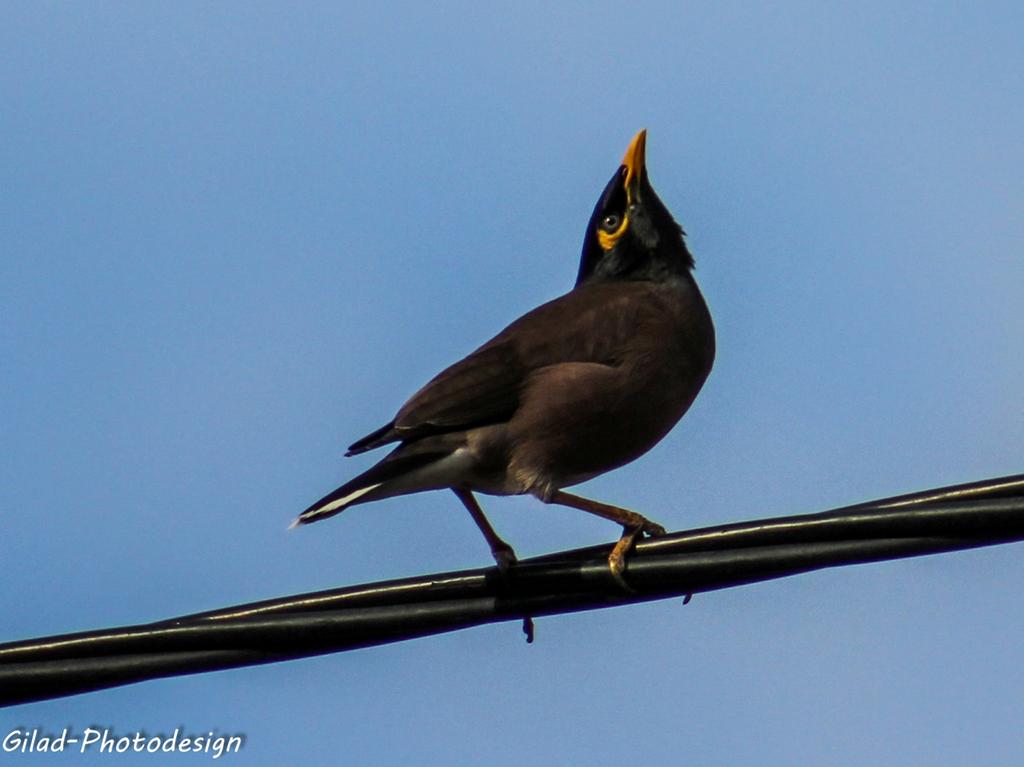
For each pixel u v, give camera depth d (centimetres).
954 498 886
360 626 924
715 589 943
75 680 882
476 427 1191
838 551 908
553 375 1201
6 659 877
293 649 915
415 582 934
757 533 920
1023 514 873
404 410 1184
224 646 905
